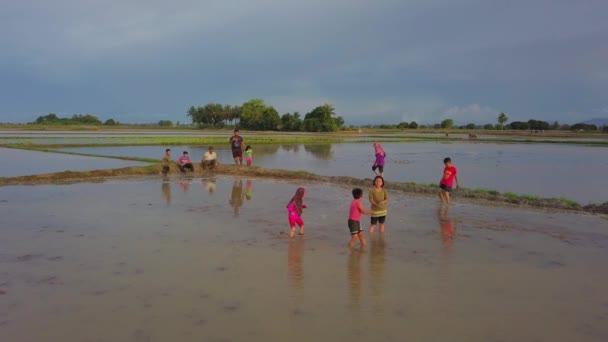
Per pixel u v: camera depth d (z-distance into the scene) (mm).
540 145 54438
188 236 9484
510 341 5113
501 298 6352
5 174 19000
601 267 7730
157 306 5910
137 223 10656
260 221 11055
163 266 7508
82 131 76375
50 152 31250
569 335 5277
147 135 60812
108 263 7625
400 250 8695
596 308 6051
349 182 18141
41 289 6438
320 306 5992
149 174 20594
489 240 9445
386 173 23406
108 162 24547
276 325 5410
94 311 5738
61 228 10055
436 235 9852
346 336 5156
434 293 6512
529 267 7711
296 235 9719
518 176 22078
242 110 118750
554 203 13102
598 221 11258
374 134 95188
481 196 14375
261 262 7820
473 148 47469
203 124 133125
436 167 26641
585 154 38406
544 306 6094
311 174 19891
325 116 108188
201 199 14164
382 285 6805
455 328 5402
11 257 7891
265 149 43250
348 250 8656
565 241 9398
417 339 5113
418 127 147250
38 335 5098
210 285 6684
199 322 5457
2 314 5617
